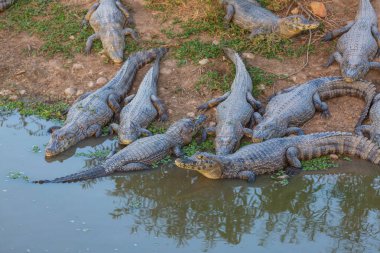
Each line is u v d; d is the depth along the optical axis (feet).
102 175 32.94
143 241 28.09
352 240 28.30
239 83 38.37
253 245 28.02
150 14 46.03
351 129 36.32
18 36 44.98
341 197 31.50
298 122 36.65
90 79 41.22
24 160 34.27
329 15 44.32
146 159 33.88
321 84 38.17
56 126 37.17
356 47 39.88
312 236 28.60
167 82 40.29
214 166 32.04
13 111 39.04
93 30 45.11
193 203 31.22
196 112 38.01
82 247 27.48
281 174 33.17
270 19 43.01
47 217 29.37
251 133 35.40
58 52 43.39
